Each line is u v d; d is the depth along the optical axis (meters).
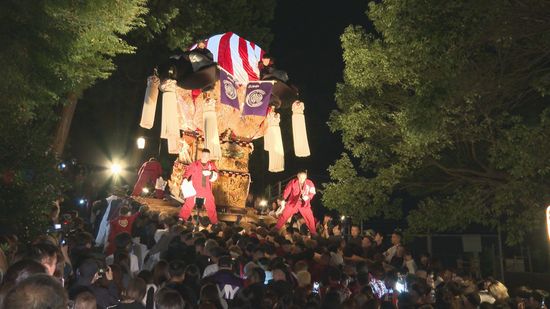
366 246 14.09
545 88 12.44
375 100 16.42
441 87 11.96
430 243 20.41
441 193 17.53
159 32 20.91
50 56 9.88
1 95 9.83
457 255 20.36
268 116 20.03
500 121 13.56
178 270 7.20
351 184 16.52
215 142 17.59
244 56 19.17
